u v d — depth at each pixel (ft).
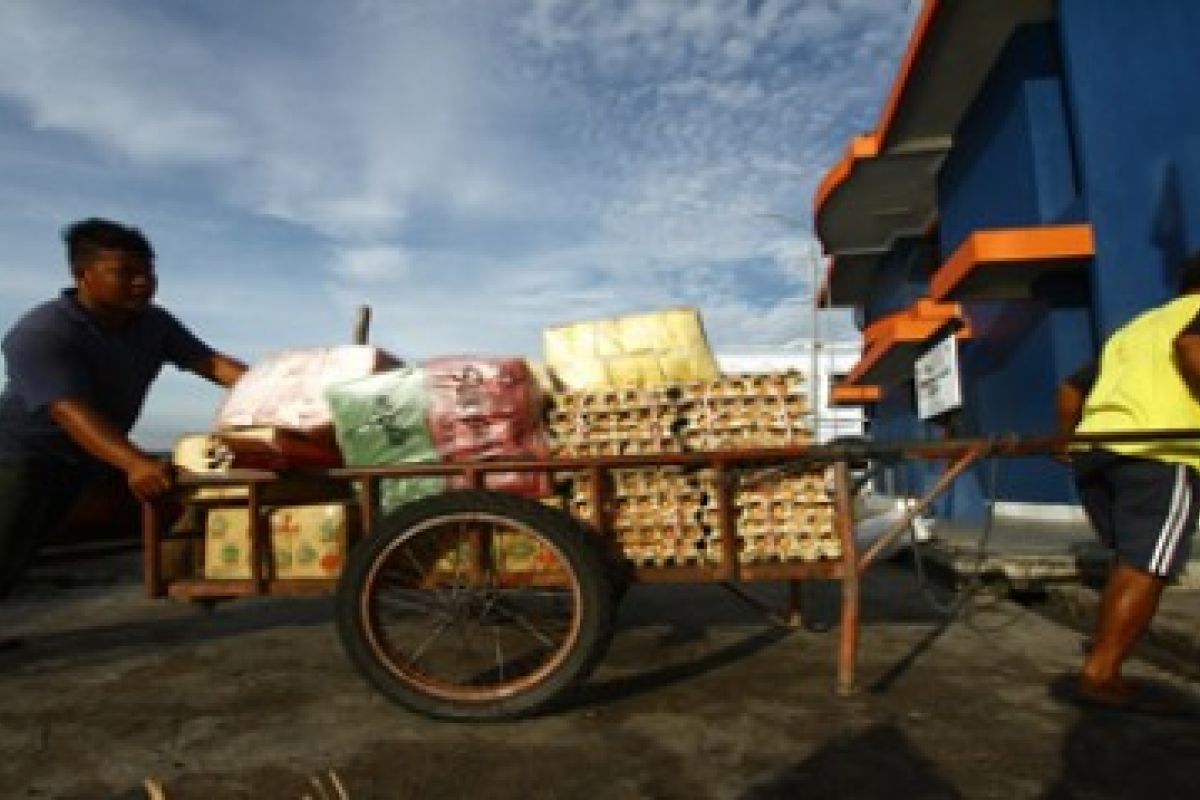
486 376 10.28
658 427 10.27
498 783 7.58
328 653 12.88
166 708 10.16
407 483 10.35
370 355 11.48
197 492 10.98
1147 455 9.12
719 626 14.05
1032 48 28.84
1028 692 9.91
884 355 42.65
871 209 45.11
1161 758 7.82
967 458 9.48
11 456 11.58
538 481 10.14
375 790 7.50
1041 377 28.60
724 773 7.64
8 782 7.94
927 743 8.26
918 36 30.17
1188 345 8.67
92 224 11.14
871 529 21.31
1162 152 23.47
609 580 9.36
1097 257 23.76
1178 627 11.34
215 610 17.22
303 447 10.37
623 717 9.29
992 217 32.68
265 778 7.86
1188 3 23.73
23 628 15.85
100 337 11.48
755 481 9.84
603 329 11.50
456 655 11.98
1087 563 16.12
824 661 11.50
